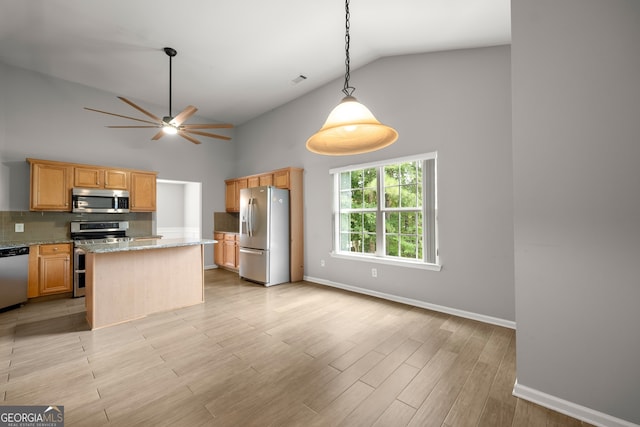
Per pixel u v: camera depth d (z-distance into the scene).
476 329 2.64
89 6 2.62
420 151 3.25
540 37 1.61
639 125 1.35
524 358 1.67
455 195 2.99
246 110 5.39
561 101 1.55
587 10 1.47
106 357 2.13
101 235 4.39
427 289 3.22
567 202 1.54
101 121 4.49
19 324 2.80
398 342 2.38
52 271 3.64
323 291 3.97
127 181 4.50
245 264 4.64
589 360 1.48
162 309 3.14
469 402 1.63
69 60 3.62
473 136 2.88
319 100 4.45
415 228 3.40
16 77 3.79
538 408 1.58
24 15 2.74
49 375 1.88
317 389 1.74
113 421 1.45
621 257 1.40
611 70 1.41
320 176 4.42
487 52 2.82
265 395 1.68
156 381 1.82
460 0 2.18
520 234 1.69
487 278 2.80
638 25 1.35
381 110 3.62
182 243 3.14
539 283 1.62
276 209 4.40
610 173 1.42
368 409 1.57
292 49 3.38
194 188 6.86
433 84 3.16
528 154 1.65
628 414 1.38
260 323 2.81
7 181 3.73
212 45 3.28
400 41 3.05
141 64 3.70
